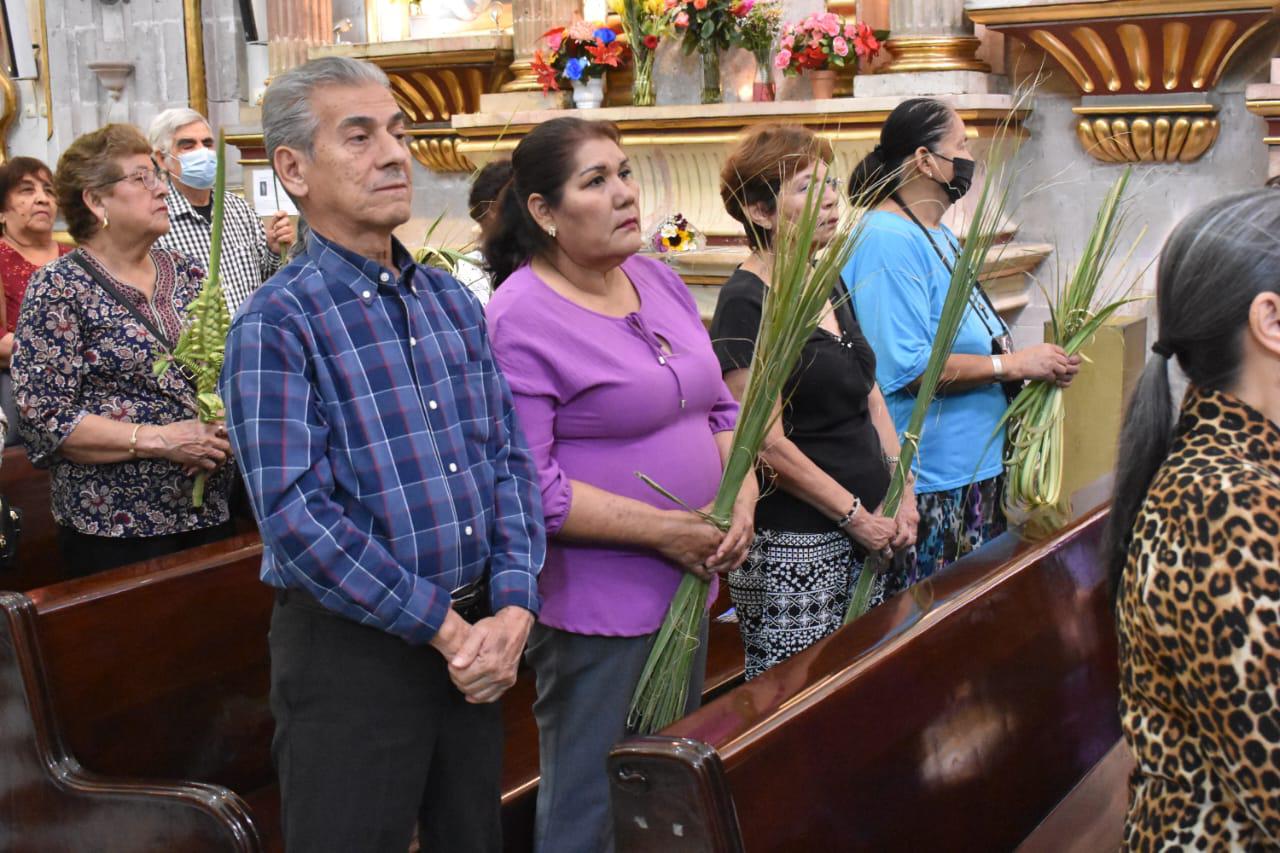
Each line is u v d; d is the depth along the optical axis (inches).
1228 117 199.6
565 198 94.8
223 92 330.6
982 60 215.6
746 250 213.6
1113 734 113.0
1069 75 210.1
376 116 81.3
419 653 82.7
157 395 129.6
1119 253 210.4
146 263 133.3
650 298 103.7
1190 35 190.4
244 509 147.8
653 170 233.3
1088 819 100.7
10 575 154.1
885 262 126.5
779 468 110.1
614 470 97.5
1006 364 127.2
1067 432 146.9
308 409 78.9
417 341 83.6
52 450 126.0
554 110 239.5
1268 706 52.8
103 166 126.5
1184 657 55.1
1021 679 99.4
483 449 86.9
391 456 81.0
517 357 95.5
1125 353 145.9
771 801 72.7
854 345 116.8
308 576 77.9
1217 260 57.3
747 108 214.2
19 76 364.5
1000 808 95.0
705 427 103.3
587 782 98.5
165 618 111.3
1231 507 54.5
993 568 102.7
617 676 98.4
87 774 100.7
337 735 81.3
